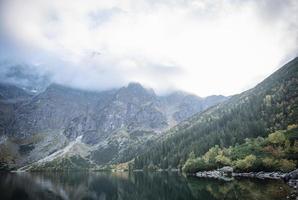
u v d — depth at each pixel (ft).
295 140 548.31
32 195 422.82
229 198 292.40
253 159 551.59
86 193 457.68
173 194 377.50
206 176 627.87
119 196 412.16
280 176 467.93
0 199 375.66
